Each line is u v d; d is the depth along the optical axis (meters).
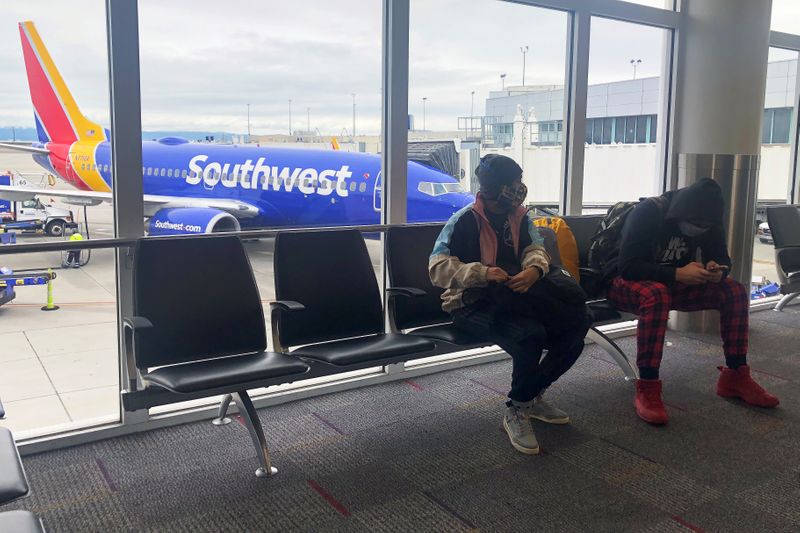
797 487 2.17
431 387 3.18
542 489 2.15
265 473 2.24
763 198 5.18
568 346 2.45
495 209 2.56
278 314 2.51
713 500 2.08
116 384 3.70
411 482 2.20
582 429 2.66
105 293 5.20
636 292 2.86
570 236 3.11
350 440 2.55
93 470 2.28
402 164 3.24
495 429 2.66
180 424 2.70
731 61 3.97
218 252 2.46
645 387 2.76
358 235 2.76
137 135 2.55
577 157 3.82
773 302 4.91
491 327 2.46
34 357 4.09
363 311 2.68
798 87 5.11
